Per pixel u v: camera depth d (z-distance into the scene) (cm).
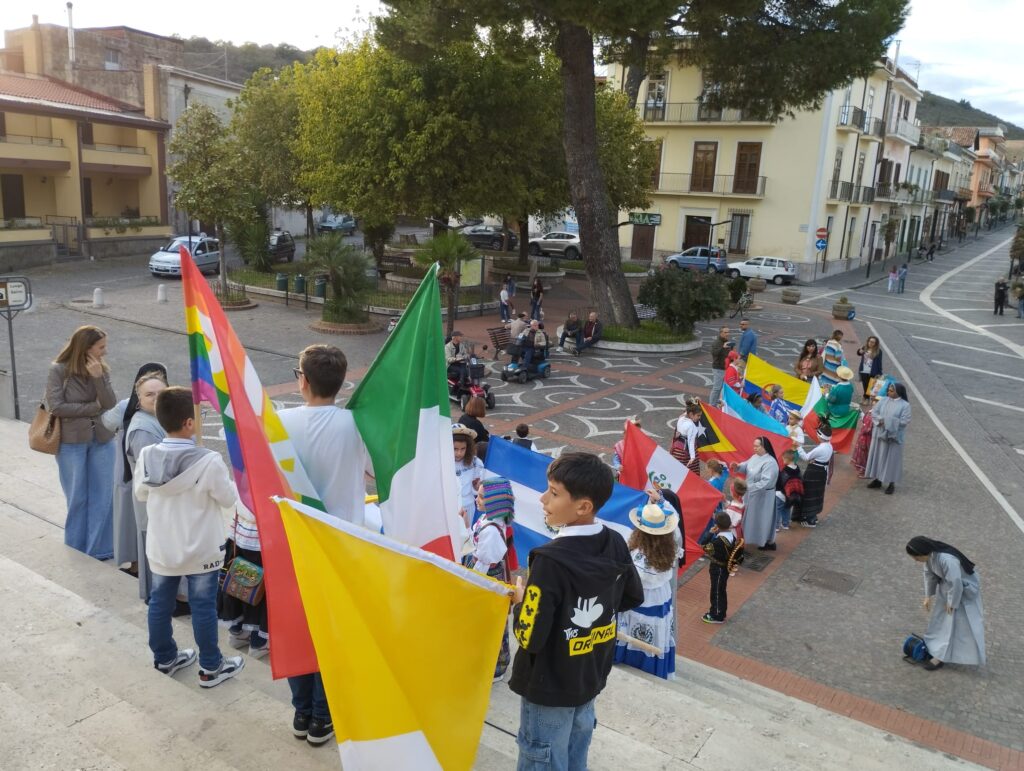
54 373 589
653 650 531
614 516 754
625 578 304
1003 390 2036
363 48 2639
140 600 533
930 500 1220
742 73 2473
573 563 284
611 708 498
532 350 1888
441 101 2514
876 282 4638
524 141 2662
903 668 761
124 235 3772
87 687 381
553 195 3044
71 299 2573
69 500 609
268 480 355
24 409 1315
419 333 405
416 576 298
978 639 739
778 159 4322
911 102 5662
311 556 284
